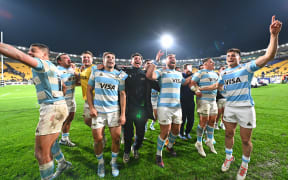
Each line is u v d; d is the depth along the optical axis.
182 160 2.26
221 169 2.00
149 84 2.32
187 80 2.98
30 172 1.96
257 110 5.32
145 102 2.29
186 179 1.82
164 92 2.26
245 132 1.81
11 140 3.02
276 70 36.12
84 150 2.58
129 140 2.21
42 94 1.50
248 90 1.83
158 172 1.96
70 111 2.75
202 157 2.35
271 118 4.30
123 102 2.05
